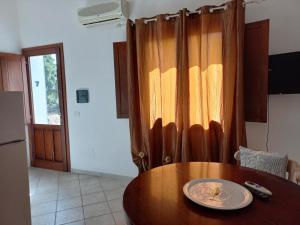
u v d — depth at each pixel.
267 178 1.55
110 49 3.49
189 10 2.95
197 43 2.79
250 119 2.65
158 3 3.12
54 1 3.78
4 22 3.94
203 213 1.13
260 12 2.60
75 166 4.02
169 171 1.69
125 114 3.43
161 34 2.91
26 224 1.96
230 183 1.42
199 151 2.92
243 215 1.10
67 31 3.76
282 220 1.06
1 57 3.82
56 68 3.95
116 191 3.23
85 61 3.69
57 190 3.29
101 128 3.72
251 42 2.55
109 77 3.56
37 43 4.04
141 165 3.20
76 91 3.81
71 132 3.97
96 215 2.62
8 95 1.81
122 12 3.17
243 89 2.57
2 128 1.77
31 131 4.36
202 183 1.44
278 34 2.55
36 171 4.14
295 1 2.45
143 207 1.19
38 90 4.22
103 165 3.79
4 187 1.78
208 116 2.79
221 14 2.63
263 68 2.48
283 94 2.54
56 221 2.50
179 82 2.86
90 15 3.31
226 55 2.59
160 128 3.16
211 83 2.75
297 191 1.35
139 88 3.08
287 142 2.64
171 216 1.10
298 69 2.32
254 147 2.79
